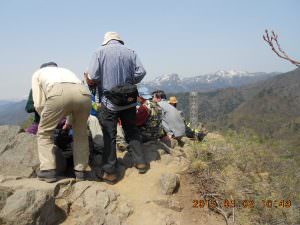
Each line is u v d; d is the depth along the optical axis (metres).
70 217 4.63
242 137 6.85
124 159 5.92
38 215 4.16
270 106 162.50
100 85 5.60
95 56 5.47
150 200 5.01
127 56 5.57
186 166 5.85
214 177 5.58
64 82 4.80
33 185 4.70
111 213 4.72
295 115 135.25
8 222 4.02
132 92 5.29
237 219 4.84
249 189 5.45
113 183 5.33
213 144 6.45
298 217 4.91
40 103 4.97
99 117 5.40
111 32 5.70
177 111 7.23
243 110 170.38
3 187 4.43
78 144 5.11
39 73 4.98
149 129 6.45
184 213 4.93
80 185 4.95
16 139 5.50
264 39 3.22
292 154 6.50
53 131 5.00
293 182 5.68
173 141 6.96
